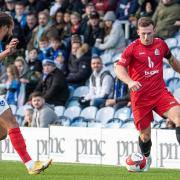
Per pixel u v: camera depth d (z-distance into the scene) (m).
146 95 32.81
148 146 33.97
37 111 45.47
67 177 30.59
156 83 32.72
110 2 58.28
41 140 42.50
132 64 32.88
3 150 44.00
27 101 54.12
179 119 31.84
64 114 51.25
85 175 31.73
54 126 41.84
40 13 58.12
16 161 42.12
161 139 37.56
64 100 52.09
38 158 42.69
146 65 32.66
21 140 30.42
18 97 54.53
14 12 63.28
